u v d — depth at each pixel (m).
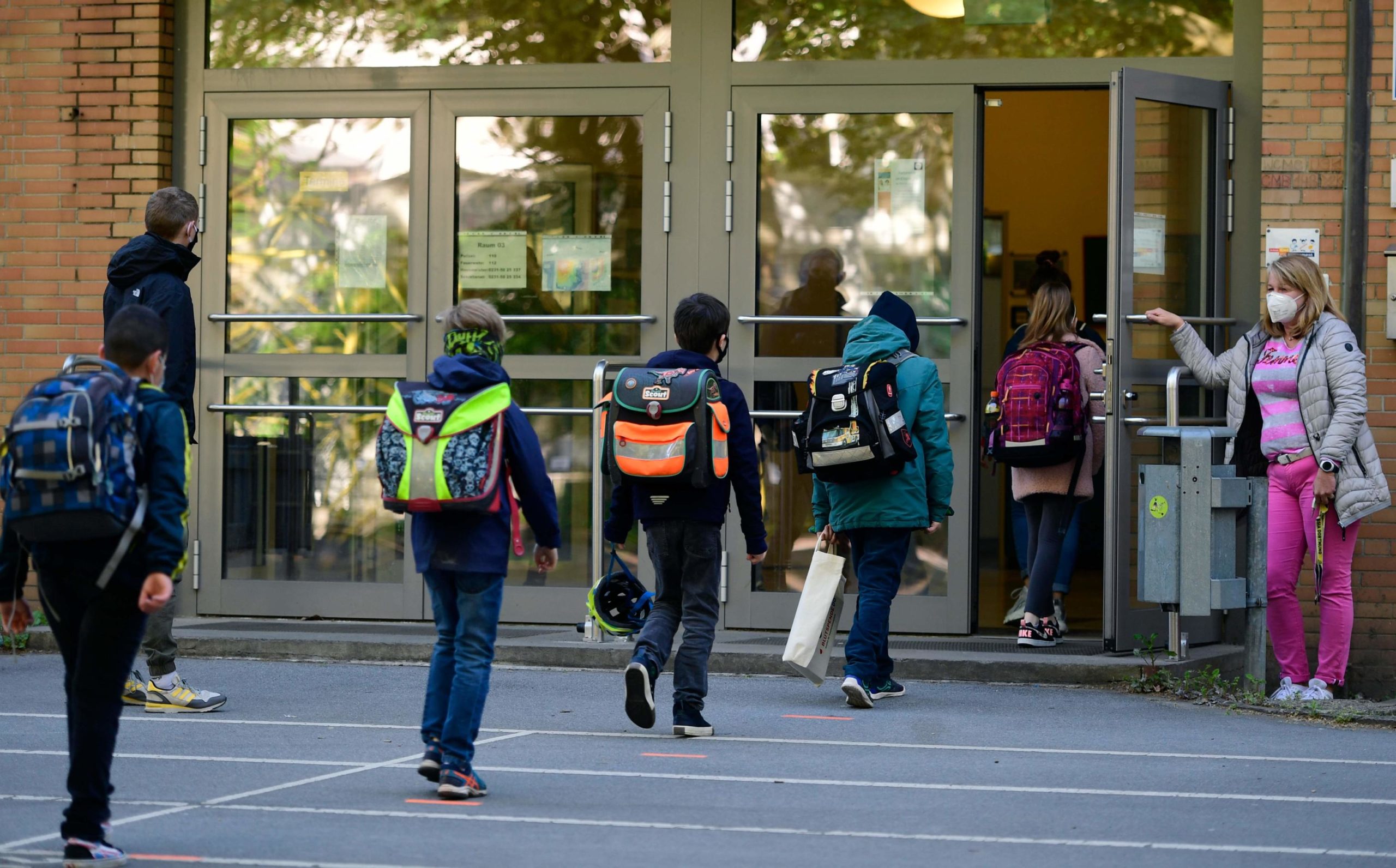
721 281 15.81
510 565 16.06
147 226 12.31
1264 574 13.66
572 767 10.40
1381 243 14.84
